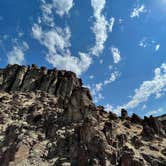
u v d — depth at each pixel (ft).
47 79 389.39
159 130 223.10
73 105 210.59
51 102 286.66
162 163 148.56
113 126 183.42
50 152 157.17
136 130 218.38
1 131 201.67
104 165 131.75
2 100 304.50
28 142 165.78
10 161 147.13
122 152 149.18
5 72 438.40
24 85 391.45
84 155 138.92
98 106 277.64
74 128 181.57
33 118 225.56
